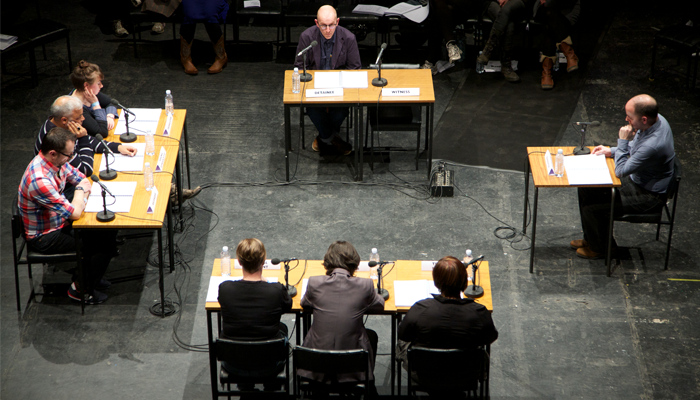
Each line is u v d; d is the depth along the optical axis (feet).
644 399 23.03
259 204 32.09
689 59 39.78
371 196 32.68
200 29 45.91
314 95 31.83
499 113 38.45
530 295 27.27
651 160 26.20
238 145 36.11
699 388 23.39
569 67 41.04
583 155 27.96
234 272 23.13
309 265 23.57
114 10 45.34
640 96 26.02
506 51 40.52
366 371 20.26
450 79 41.32
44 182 24.22
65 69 41.50
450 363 19.90
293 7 41.75
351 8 41.45
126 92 39.58
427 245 29.68
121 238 29.99
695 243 29.68
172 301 26.86
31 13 46.80
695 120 37.37
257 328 20.36
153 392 23.29
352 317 20.48
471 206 32.04
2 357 24.43
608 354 24.72
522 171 34.24
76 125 27.04
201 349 24.93
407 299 21.90
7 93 39.24
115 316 26.17
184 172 33.96
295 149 35.96
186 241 29.81
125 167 27.20
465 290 22.13
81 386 23.43
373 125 33.06
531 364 24.39
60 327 25.66
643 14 47.39
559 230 30.63
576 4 40.42
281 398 22.75
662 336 25.38
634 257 29.01
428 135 36.68
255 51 43.80
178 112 31.12
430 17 40.45
